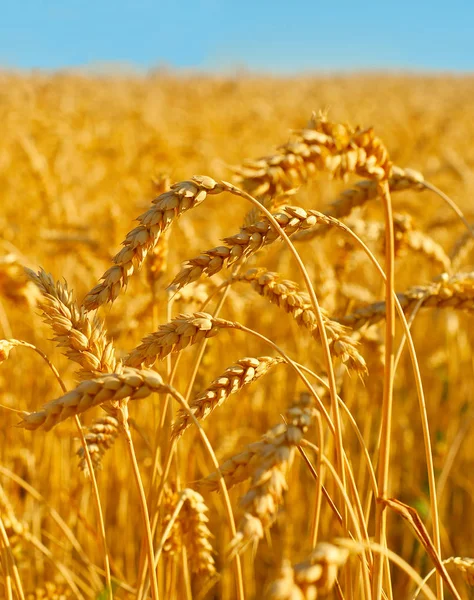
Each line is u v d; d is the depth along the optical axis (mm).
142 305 4109
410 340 2432
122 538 5168
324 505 4617
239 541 1473
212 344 4062
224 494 1940
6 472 3539
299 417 1639
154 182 3709
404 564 1591
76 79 37438
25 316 6363
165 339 2127
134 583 4879
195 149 13008
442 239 9250
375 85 54250
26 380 6168
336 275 4242
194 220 9406
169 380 2852
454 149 17172
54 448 5156
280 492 1529
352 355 2363
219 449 4977
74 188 11258
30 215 8227
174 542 2861
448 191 11938
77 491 5000
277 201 2721
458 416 6590
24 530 3299
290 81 53062
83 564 4934
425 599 5016
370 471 2400
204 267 2107
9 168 11828
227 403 5855
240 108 27312
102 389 1675
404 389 7441
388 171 2602
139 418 5223
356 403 6492
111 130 18219
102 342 2098
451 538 6090
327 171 2676
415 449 6645
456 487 6367
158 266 3512
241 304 5238
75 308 2105
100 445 2746
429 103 33500
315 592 1238
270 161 2611
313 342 5234
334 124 2617
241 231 2193
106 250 5789
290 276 7273
